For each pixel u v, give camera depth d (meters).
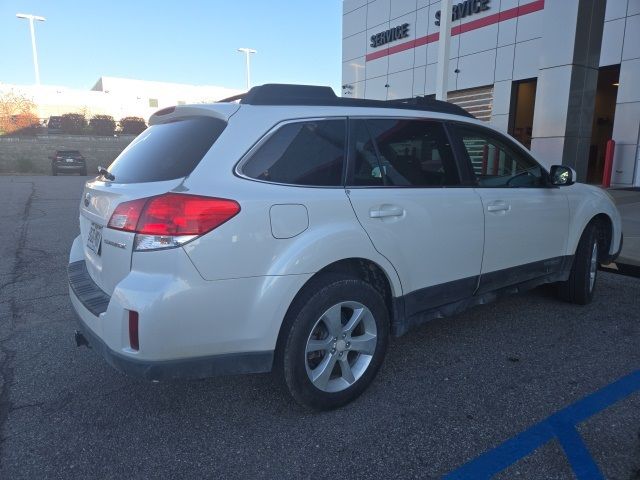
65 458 2.58
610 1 14.21
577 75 10.34
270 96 2.94
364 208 2.98
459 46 17.89
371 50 22.41
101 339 2.59
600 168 19.86
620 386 3.27
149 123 3.57
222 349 2.55
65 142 36.94
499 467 2.48
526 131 17.00
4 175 29.92
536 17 15.16
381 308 3.12
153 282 2.41
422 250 3.29
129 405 3.11
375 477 2.43
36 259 7.12
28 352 3.90
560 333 4.20
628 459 2.53
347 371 3.01
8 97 39.03
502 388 3.27
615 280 5.89
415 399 3.14
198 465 2.53
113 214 2.65
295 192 2.75
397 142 3.32
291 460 2.56
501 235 3.83
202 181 2.52
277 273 2.62
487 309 4.82
